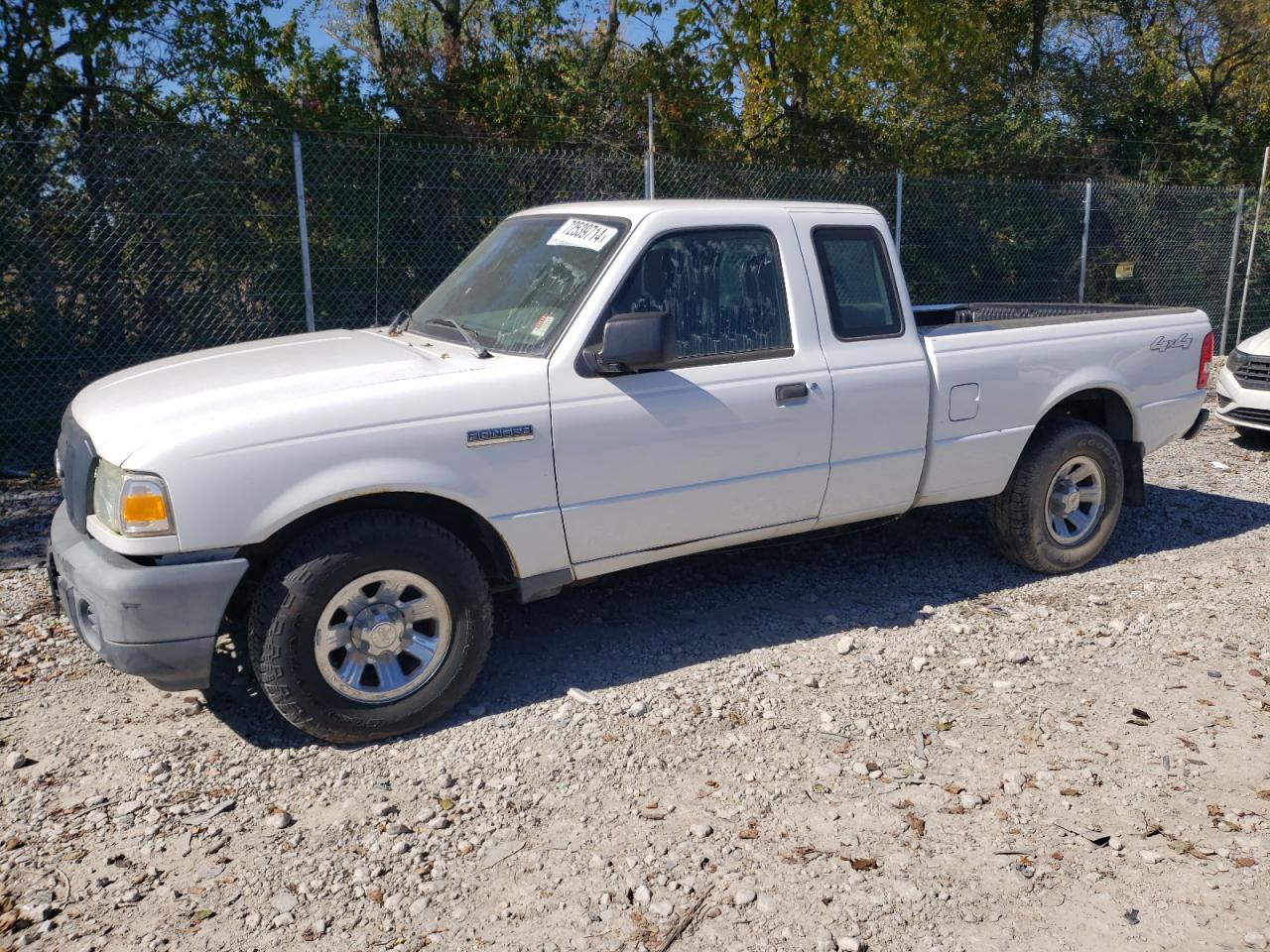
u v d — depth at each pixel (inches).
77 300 355.3
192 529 139.6
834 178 470.3
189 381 159.2
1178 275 563.5
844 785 143.3
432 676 156.8
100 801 140.5
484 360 162.7
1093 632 194.1
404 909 118.8
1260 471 320.2
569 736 156.2
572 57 562.3
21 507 290.0
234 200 370.0
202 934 115.0
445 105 528.4
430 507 160.6
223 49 424.5
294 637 145.0
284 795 141.9
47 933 115.1
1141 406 227.3
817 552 238.2
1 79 386.9
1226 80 808.9
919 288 506.6
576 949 112.2
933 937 114.0
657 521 173.3
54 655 185.8
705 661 181.6
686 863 126.6
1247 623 198.4
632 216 172.9
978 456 205.2
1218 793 141.6
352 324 395.2
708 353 175.0
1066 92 753.0
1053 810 137.6
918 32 592.4
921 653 184.9
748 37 543.5
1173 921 116.4
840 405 185.3
